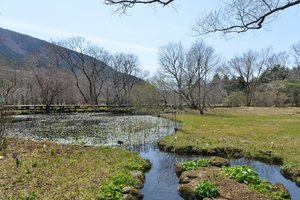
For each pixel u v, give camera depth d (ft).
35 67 215.31
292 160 48.88
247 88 252.01
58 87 189.37
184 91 203.21
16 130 90.68
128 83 254.27
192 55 234.99
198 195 32.83
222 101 251.60
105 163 43.98
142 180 39.68
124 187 33.32
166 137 73.31
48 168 38.47
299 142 65.00
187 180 38.09
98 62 236.22
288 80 246.88
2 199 27.09
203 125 99.81
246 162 52.80
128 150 60.75
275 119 127.95
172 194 35.53
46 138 75.66
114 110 173.99
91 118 134.10
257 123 108.78
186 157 57.36
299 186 39.37
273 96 233.35
